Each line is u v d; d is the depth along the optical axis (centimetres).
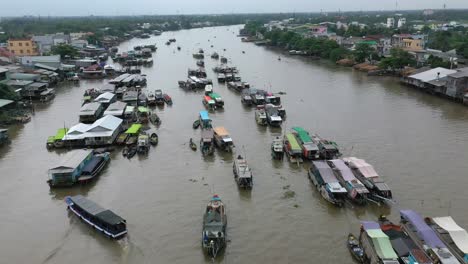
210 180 5691
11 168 6131
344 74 14088
